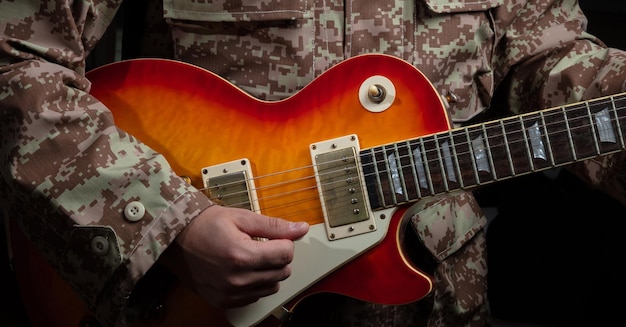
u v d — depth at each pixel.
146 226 1.02
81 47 1.10
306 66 1.24
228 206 1.14
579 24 1.40
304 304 1.27
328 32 1.25
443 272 1.34
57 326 1.18
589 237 1.64
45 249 1.06
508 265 1.70
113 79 1.18
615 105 1.03
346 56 1.25
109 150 1.05
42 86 1.04
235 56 1.24
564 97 1.33
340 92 1.14
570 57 1.35
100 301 1.05
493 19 1.35
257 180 1.14
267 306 1.10
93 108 1.07
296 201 1.13
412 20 1.27
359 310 1.27
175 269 1.06
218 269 1.00
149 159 1.06
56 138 1.04
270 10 1.21
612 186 1.23
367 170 1.11
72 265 1.04
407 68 1.12
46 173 1.03
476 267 1.42
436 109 1.11
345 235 1.11
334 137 1.13
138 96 1.17
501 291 1.71
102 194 1.03
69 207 1.02
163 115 1.17
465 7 1.29
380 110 1.12
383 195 1.10
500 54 1.41
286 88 1.25
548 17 1.38
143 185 1.03
